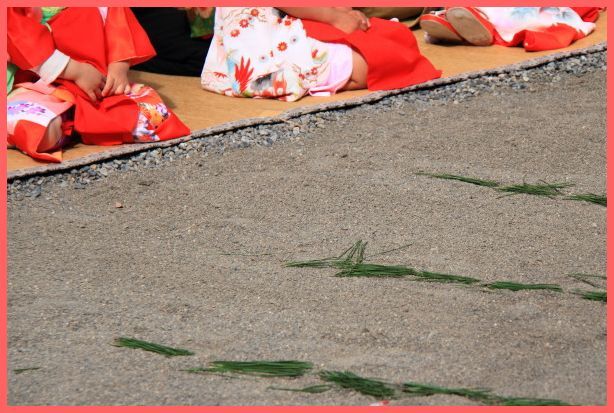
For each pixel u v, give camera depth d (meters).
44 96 4.14
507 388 3.06
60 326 3.30
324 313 3.32
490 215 3.73
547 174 3.97
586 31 5.10
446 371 3.11
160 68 4.80
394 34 4.61
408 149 4.13
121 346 3.22
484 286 3.40
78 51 4.17
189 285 3.45
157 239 3.67
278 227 3.71
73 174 4.01
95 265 3.55
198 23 4.84
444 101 4.51
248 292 3.41
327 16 4.59
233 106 4.49
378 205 3.80
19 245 3.64
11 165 4.04
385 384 3.07
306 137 4.24
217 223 3.74
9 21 4.10
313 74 4.56
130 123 4.14
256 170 4.03
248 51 4.54
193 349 3.21
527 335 3.22
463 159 4.07
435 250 3.57
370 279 3.44
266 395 3.07
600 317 3.28
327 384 3.08
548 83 4.66
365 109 4.45
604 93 4.55
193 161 4.10
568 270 3.48
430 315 3.30
